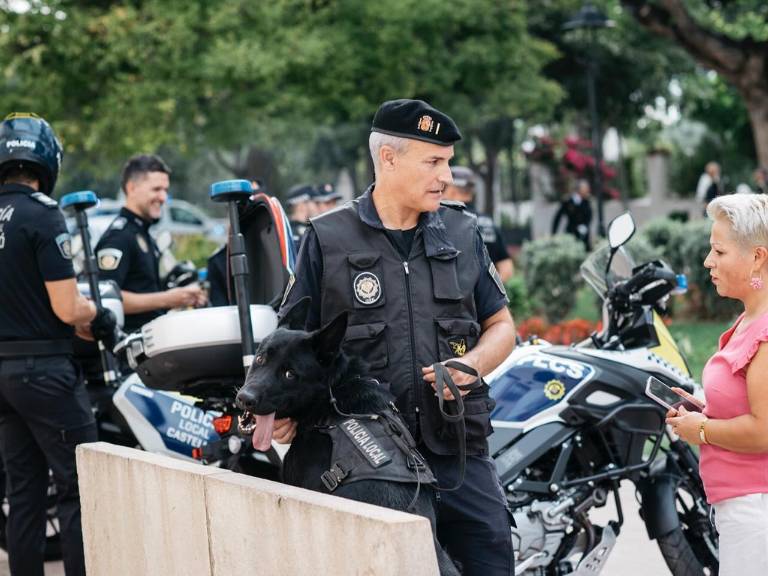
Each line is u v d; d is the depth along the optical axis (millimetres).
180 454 5961
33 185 5293
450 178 3820
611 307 5293
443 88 22812
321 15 20656
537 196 36938
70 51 19297
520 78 23672
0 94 20766
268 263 4711
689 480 5309
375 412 3605
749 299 3812
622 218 5199
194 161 41594
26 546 5375
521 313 15242
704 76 37500
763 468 3809
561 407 4961
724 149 39094
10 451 5375
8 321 5164
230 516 3471
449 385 3604
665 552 5176
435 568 2865
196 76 19688
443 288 3852
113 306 6051
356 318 3814
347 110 21719
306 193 10125
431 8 20922
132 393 5973
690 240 15586
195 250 20828
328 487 3506
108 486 4246
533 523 4910
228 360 4289
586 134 38281
